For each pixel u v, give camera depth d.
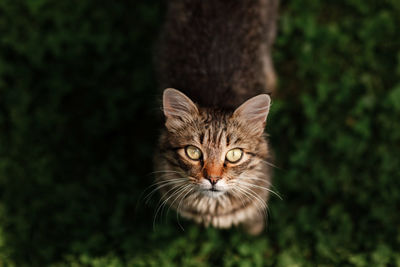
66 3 1.37
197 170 1.10
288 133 1.30
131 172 1.30
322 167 1.29
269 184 1.16
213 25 1.19
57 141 1.31
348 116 1.32
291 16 1.36
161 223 1.27
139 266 1.25
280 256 1.25
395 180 1.27
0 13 1.36
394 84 1.32
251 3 1.21
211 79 1.17
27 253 1.26
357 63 1.33
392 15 1.34
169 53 1.21
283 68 1.35
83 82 1.34
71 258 1.25
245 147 1.10
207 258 1.26
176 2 1.23
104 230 1.27
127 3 1.37
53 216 1.28
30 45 1.34
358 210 1.27
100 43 1.34
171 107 1.10
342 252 1.25
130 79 1.34
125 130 1.32
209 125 1.09
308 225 1.26
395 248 1.24
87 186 1.29
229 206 1.16
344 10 1.36
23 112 1.32
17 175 1.29
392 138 1.29
